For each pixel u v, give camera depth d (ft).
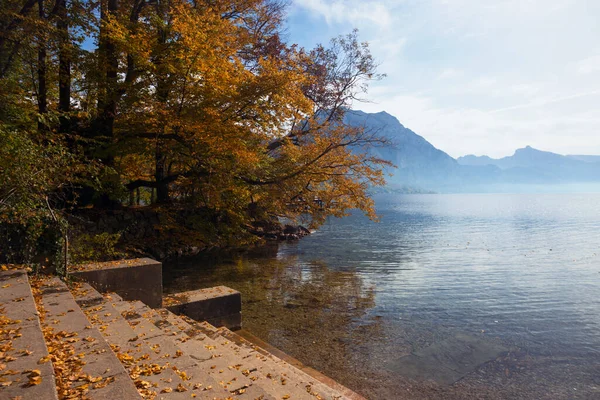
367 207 67.26
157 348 15.44
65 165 31.37
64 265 26.00
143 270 28.91
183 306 30.96
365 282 56.13
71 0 53.21
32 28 44.91
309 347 30.96
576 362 29.07
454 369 27.55
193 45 44.50
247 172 61.57
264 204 73.61
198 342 20.84
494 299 47.39
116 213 64.75
